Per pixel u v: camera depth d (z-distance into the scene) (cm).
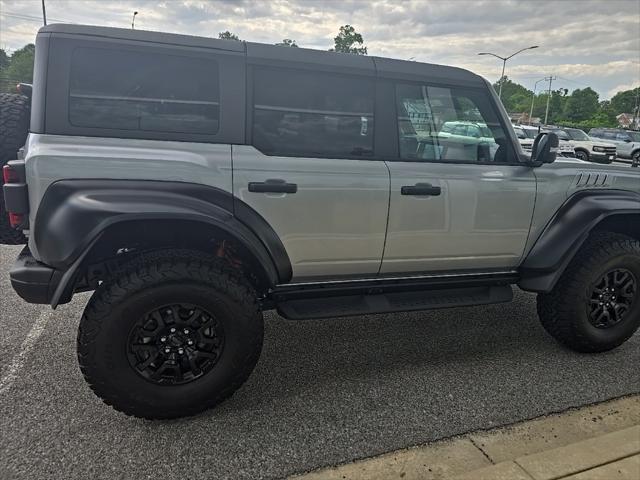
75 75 232
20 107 291
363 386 293
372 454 233
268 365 315
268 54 263
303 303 294
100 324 228
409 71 294
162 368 245
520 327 385
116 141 237
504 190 315
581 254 325
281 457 230
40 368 298
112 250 256
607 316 336
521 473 213
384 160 289
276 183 260
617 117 9500
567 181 332
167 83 245
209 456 229
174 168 242
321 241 279
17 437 236
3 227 288
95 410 260
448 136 308
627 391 295
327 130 276
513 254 331
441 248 309
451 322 391
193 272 239
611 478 212
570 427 258
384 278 308
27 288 234
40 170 225
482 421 261
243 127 258
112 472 216
